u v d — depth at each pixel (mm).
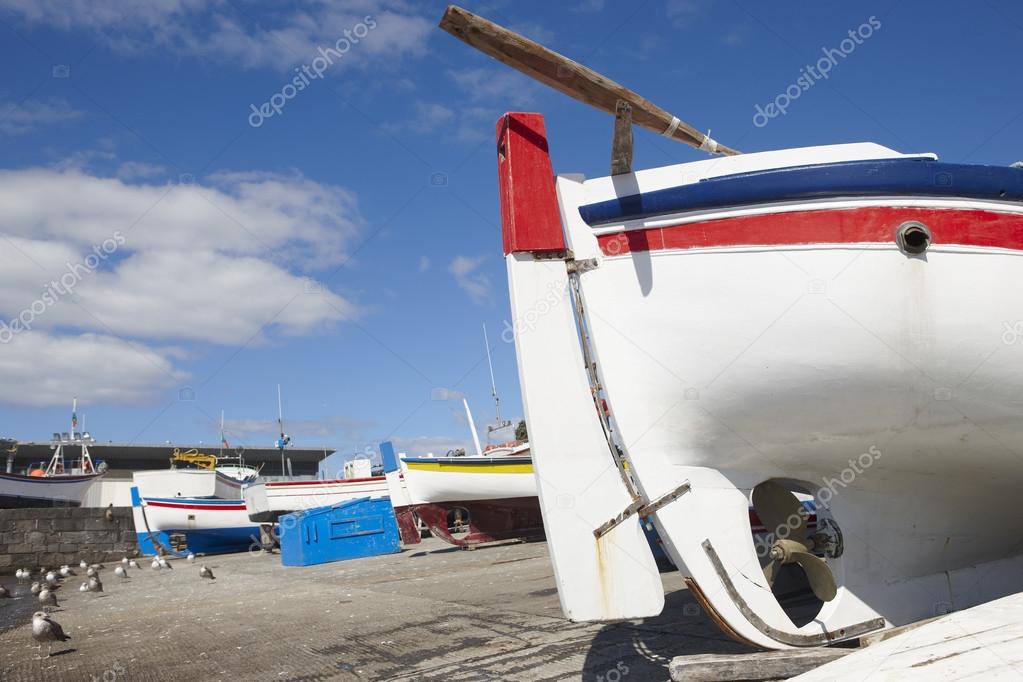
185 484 24516
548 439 3436
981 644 2660
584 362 3598
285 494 19281
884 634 3393
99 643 5922
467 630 5332
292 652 5035
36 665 5102
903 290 3582
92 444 41375
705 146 4359
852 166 3590
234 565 15859
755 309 3582
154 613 7801
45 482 24453
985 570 4477
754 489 4273
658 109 3881
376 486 20031
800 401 3697
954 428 3863
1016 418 3854
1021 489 4191
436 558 12562
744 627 3566
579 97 3725
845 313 3562
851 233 3566
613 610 3373
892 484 4055
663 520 3602
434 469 14102
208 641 5730
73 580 14352
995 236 3674
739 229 3602
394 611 6586
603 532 3438
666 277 3639
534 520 15141
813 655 3203
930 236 3588
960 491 4148
